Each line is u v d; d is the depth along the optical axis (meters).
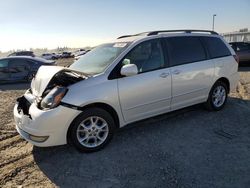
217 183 3.42
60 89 4.11
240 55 15.80
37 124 3.99
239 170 3.69
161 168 3.83
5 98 9.02
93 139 4.39
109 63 4.59
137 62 4.74
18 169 4.03
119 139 4.85
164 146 4.51
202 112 6.07
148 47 4.93
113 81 4.41
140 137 4.89
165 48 5.11
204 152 4.24
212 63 5.76
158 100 4.95
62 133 4.09
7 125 5.95
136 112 4.74
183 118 5.76
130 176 3.68
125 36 5.75
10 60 12.75
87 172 3.84
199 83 5.55
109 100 4.35
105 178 3.67
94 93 4.21
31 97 4.52
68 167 4.00
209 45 5.86
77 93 4.10
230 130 5.07
